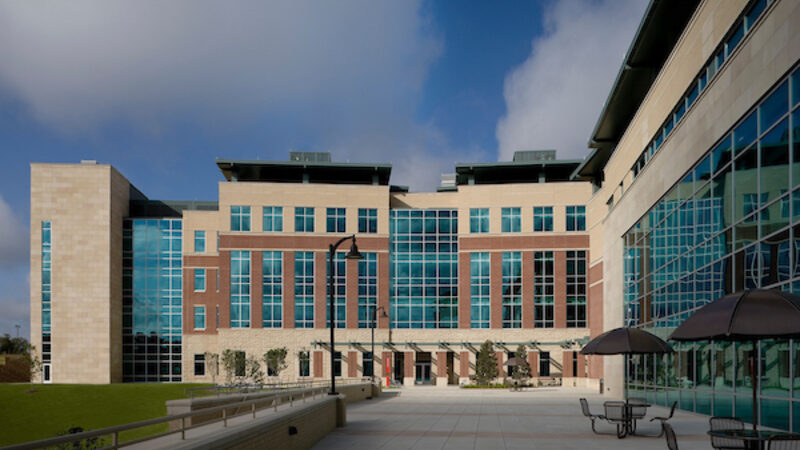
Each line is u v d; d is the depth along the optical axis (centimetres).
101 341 5816
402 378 5656
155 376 6028
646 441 1487
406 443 1477
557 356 5381
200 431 1116
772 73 1498
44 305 5847
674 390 2352
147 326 6094
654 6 2553
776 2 1475
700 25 2102
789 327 827
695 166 2105
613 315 3497
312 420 1466
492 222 5594
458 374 5516
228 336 5434
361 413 2319
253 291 5484
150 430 3219
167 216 6700
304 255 5569
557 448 1384
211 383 5688
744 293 920
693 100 2233
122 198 6297
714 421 1129
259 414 1313
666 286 2455
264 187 5594
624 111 3556
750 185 1647
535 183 5731
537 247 5519
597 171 4725
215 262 6059
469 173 5828
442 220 5728
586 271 5444
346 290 5556
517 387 4784
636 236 2967
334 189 5647
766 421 1535
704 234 2014
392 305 5609
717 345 1894
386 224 5644
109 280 5891
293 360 5441
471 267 5581
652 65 3020
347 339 5497
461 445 1438
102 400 4594
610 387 3522
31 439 3497
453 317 5588
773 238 1502
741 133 1711
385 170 5872
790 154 1415
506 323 5472
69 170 5956
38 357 5766
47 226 5928
